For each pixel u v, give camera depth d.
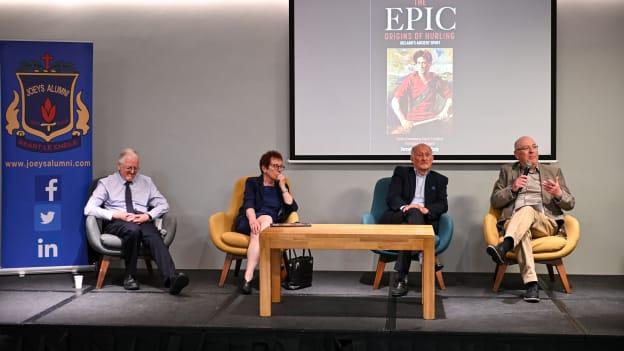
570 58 5.56
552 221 4.97
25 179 5.45
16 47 5.42
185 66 5.81
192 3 5.79
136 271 5.59
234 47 5.78
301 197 5.75
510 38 5.57
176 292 4.88
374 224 5.12
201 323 4.10
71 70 5.46
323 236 4.22
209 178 5.83
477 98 5.61
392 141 5.66
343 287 5.13
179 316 4.27
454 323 4.10
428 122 5.64
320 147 5.70
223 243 5.13
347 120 5.68
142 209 5.35
